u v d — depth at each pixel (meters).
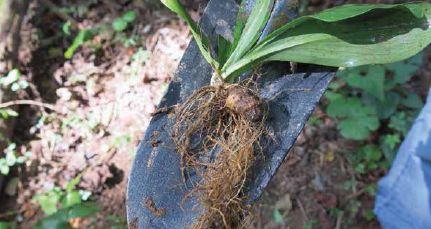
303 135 0.66
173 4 0.34
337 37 0.32
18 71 0.65
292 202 0.62
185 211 0.33
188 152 0.33
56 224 0.54
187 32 0.72
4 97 0.65
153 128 0.34
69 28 0.74
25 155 0.66
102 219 0.63
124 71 0.72
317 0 0.73
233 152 0.32
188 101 0.34
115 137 0.67
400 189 0.47
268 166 0.32
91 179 0.65
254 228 0.61
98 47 0.73
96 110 0.69
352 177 0.63
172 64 0.70
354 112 0.62
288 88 0.34
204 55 0.34
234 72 0.34
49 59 0.72
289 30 0.33
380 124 0.65
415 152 0.45
